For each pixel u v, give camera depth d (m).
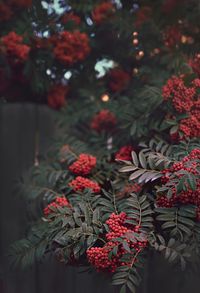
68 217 1.36
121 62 1.86
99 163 1.57
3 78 1.85
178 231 1.30
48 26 1.72
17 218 2.18
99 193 1.49
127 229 1.29
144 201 1.33
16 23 1.72
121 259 1.26
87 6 1.74
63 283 1.99
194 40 1.72
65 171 1.58
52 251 1.43
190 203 1.31
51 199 1.54
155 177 1.31
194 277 1.89
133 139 1.66
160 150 1.45
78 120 1.96
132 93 1.85
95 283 1.90
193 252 1.40
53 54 1.74
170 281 1.91
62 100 1.90
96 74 1.87
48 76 1.79
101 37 1.80
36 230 1.48
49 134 2.24
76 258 1.32
